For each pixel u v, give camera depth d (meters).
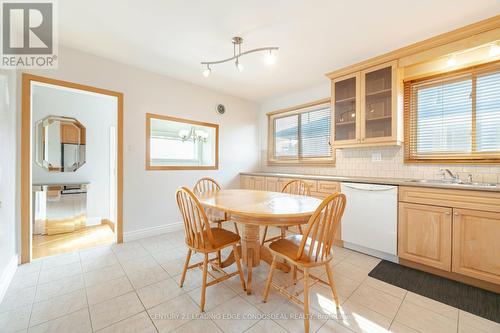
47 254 2.51
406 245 2.18
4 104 1.80
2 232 1.73
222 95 3.94
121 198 2.83
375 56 2.58
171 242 2.84
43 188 3.17
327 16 1.89
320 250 1.60
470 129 2.29
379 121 2.68
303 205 1.78
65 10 1.82
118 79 2.78
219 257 2.04
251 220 1.68
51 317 1.47
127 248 2.64
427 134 2.56
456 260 1.90
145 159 3.03
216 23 2.00
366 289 1.83
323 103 3.60
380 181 2.37
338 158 3.38
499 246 1.70
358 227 2.53
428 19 1.91
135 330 1.37
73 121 3.57
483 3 1.70
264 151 4.55
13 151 2.05
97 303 1.62
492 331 1.37
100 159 3.78
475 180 2.23
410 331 1.38
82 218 3.51
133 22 1.99
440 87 2.47
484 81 2.21
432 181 2.37
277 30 2.10
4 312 1.52
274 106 4.33
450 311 1.56
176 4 1.76
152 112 3.07
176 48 2.44
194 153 3.95
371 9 1.79
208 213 2.13
